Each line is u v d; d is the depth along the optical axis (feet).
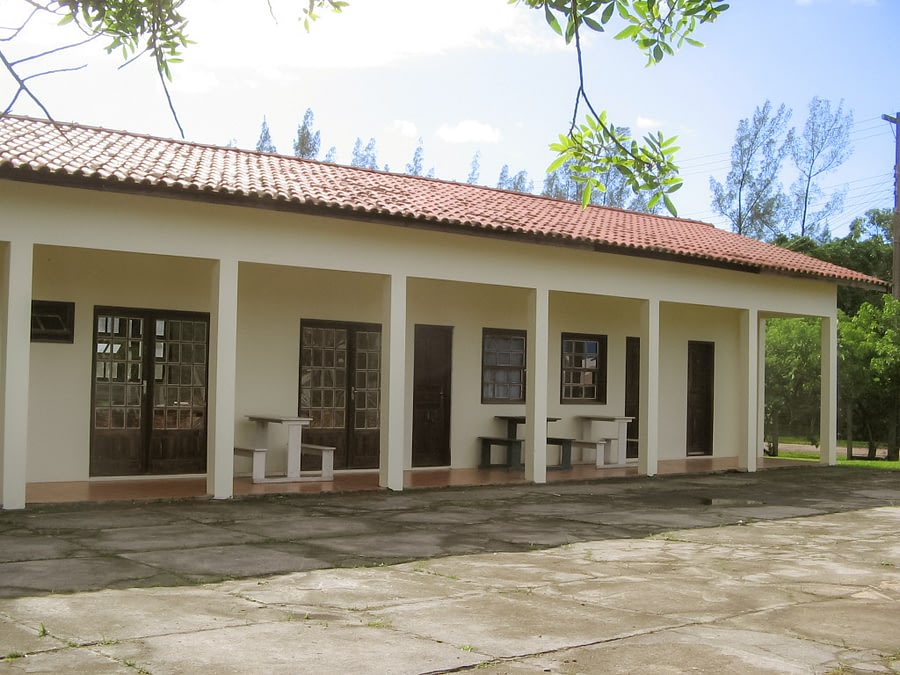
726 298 54.65
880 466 61.36
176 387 42.75
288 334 45.78
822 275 57.06
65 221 34.01
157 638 17.47
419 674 15.70
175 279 42.65
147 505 35.53
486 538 30.50
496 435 52.80
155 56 17.26
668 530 33.40
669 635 18.69
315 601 20.94
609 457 56.03
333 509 36.19
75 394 40.32
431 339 50.70
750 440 55.77
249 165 45.98
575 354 56.29
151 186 34.32
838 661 17.20
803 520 36.99
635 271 50.31
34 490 37.42
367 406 48.55
